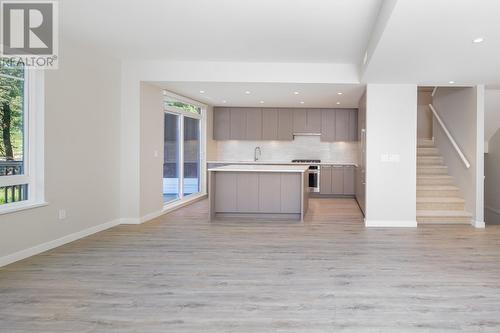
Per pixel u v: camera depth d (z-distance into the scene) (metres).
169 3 3.57
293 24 4.05
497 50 3.97
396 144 5.95
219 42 4.80
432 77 5.37
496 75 5.23
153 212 6.54
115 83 5.77
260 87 6.32
